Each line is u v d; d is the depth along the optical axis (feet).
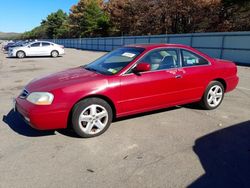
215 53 62.85
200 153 12.53
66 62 58.59
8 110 19.34
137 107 15.49
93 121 14.20
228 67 19.56
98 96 14.30
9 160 11.93
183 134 14.75
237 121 16.83
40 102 13.14
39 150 12.87
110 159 11.98
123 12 150.51
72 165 11.46
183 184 10.10
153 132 15.03
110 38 116.47
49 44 77.41
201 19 118.42
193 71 17.52
